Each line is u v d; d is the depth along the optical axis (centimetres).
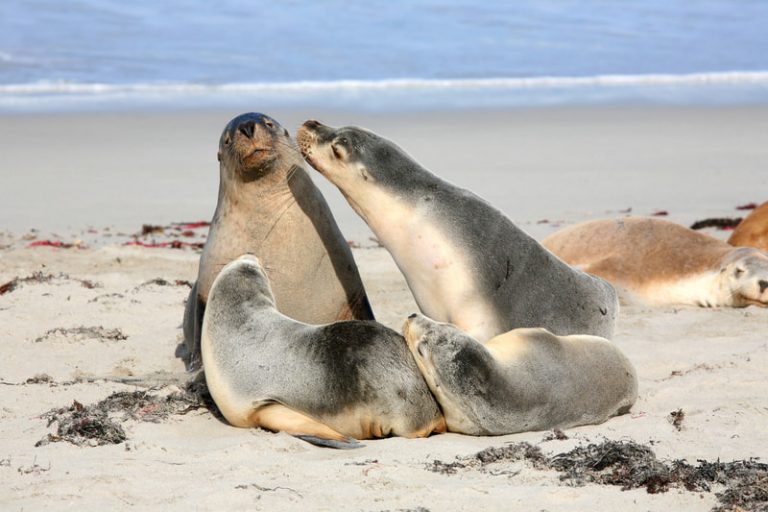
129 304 3841
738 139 8419
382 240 2772
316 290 2875
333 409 2264
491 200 6159
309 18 14188
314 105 9956
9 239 5209
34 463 2131
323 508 1858
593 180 6806
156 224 5675
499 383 2270
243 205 2834
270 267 2831
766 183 6681
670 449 2209
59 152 7738
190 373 2834
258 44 12862
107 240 5269
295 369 2303
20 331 3472
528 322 2653
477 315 2645
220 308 2500
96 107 9712
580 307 2720
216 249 2881
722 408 2520
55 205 6084
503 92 11069
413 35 13688
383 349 2264
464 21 14538
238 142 2738
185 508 1867
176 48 12469
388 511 1839
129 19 13612
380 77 11675
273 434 2364
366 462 2083
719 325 3644
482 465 2094
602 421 2469
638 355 3191
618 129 8969
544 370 2356
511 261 2661
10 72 11100
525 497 1906
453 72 12050
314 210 2869
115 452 2222
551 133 8738
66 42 12369
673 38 14238
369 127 8800
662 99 10738
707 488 1941
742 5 16012
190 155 7744
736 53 13538
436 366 2245
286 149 2823
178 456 2183
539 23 14662
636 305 4075
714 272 3978
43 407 2591
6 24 12875
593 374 2445
